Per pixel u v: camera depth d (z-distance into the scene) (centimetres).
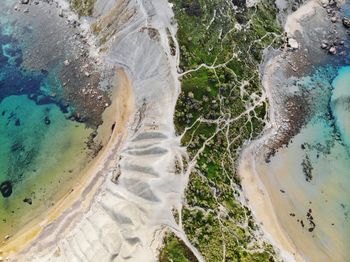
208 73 5712
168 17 5928
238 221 4975
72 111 5672
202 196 4994
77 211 5047
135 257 4491
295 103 6091
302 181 5522
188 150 5269
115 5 6128
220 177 5212
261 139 5678
